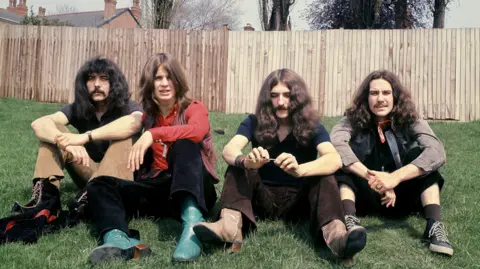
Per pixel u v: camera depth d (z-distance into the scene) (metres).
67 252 2.43
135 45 9.54
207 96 9.36
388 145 3.03
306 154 2.87
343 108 8.80
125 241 2.35
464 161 5.00
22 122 7.60
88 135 2.87
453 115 8.30
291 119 2.85
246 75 9.19
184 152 2.61
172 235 2.72
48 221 2.72
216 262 2.31
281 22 14.05
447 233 2.77
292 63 9.01
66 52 9.73
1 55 10.01
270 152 2.87
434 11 13.21
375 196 3.01
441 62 8.36
